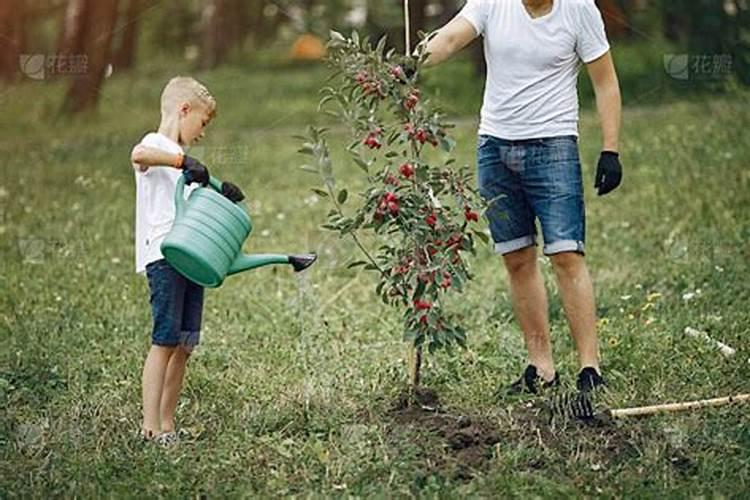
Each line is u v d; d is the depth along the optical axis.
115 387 9.39
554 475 7.57
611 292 11.60
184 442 8.14
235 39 32.62
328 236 13.69
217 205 8.10
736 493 7.29
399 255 8.27
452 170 8.30
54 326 10.90
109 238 14.35
